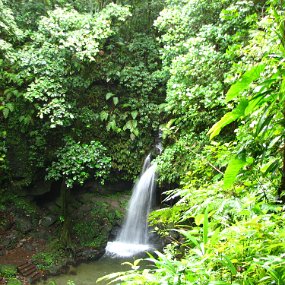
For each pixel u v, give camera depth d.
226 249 1.32
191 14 5.25
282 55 1.68
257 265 1.20
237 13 4.13
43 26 6.27
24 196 7.26
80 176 6.56
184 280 1.22
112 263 6.38
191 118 4.71
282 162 1.71
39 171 7.35
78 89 7.23
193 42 4.63
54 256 6.24
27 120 6.61
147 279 1.25
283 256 1.19
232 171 1.59
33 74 6.32
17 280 5.48
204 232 1.36
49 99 6.50
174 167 5.02
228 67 4.21
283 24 1.71
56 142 7.24
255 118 1.74
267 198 1.77
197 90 4.30
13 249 6.39
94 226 6.97
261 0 4.21
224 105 3.92
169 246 2.35
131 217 7.36
